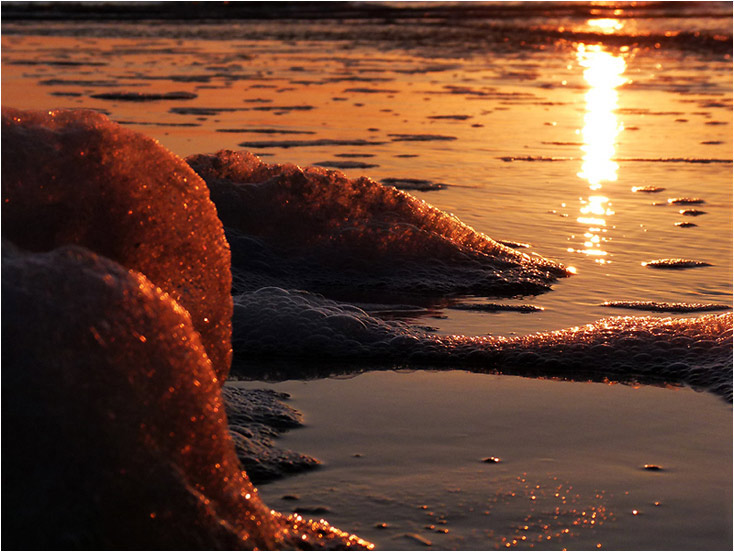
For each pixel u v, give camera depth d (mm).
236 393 3312
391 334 3977
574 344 3824
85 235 2354
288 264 5254
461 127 12000
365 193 5586
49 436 1731
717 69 20688
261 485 2592
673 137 11195
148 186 2443
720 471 2701
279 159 9148
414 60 23078
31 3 52125
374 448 2873
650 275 5227
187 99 14602
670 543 2281
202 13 47750
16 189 2273
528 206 7164
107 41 29719
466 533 2324
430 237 5402
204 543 1842
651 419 3131
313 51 26047
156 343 1929
